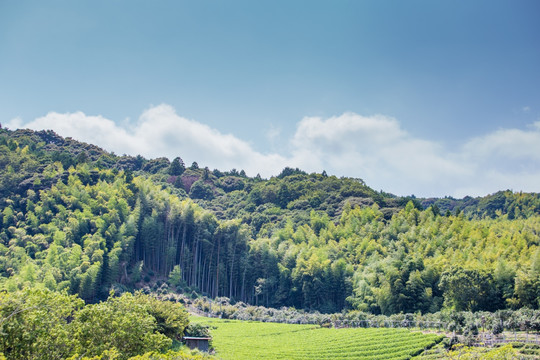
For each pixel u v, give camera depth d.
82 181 189.88
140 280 155.75
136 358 42.34
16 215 160.00
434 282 126.25
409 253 153.50
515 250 135.38
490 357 41.31
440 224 174.88
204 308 139.50
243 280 171.62
